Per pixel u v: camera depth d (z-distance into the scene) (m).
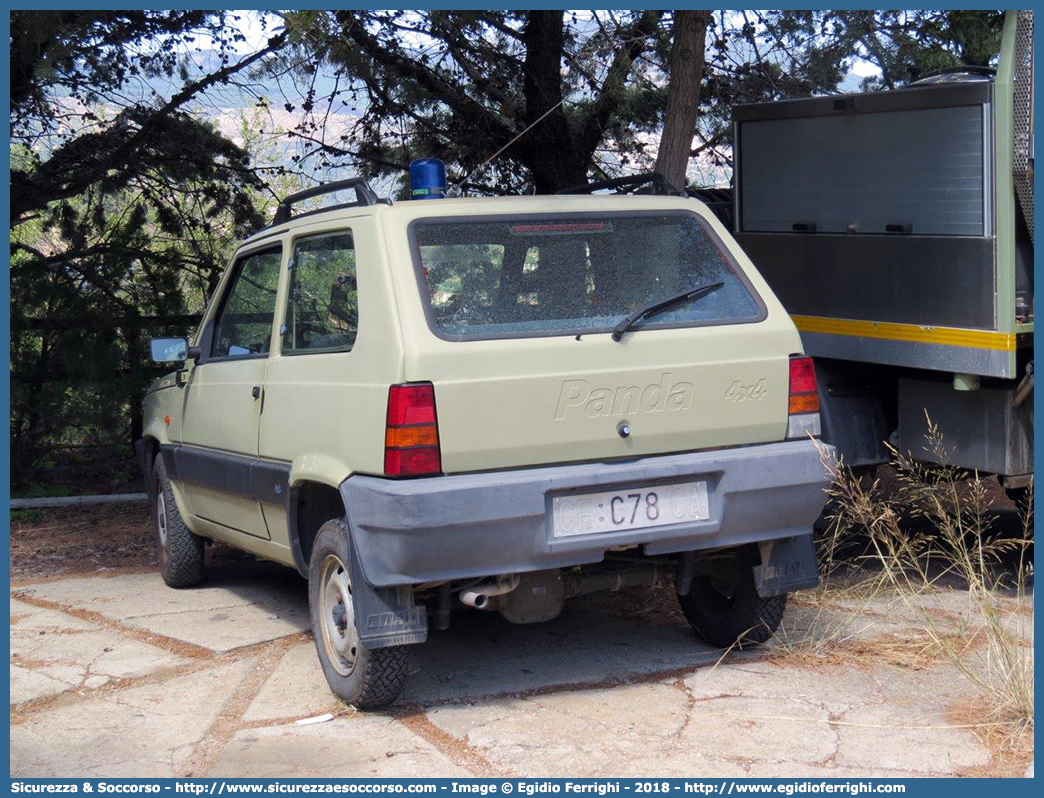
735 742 4.16
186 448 6.28
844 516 6.61
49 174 10.40
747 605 5.10
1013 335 5.48
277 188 11.15
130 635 5.76
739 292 4.88
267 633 5.70
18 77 9.35
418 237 4.49
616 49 8.38
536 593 4.75
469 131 10.74
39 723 4.57
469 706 4.61
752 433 4.75
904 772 3.90
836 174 6.47
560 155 10.79
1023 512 6.60
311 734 4.36
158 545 6.96
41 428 9.88
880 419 6.60
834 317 6.48
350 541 4.41
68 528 8.73
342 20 8.31
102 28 9.27
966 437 5.98
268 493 5.16
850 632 5.43
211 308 6.25
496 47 10.30
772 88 9.68
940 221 5.80
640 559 5.02
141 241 10.56
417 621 4.34
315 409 4.72
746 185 7.20
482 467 4.29
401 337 4.25
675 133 8.11
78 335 9.80
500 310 4.45
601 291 4.65
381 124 10.77
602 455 4.48
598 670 5.02
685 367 4.59
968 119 5.60
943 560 6.73
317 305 4.92
